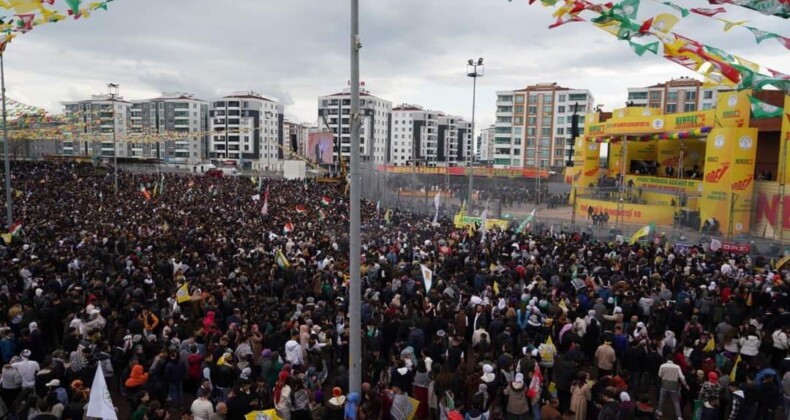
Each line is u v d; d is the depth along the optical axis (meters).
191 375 11.23
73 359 10.77
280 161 129.00
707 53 6.23
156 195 44.28
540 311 14.02
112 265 20.12
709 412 9.68
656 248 23.02
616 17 6.67
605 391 9.25
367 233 28.16
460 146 150.25
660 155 44.69
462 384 10.32
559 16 7.18
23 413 8.80
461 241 24.81
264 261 18.66
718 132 31.19
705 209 31.95
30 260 17.45
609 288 15.80
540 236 26.09
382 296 15.29
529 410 10.29
